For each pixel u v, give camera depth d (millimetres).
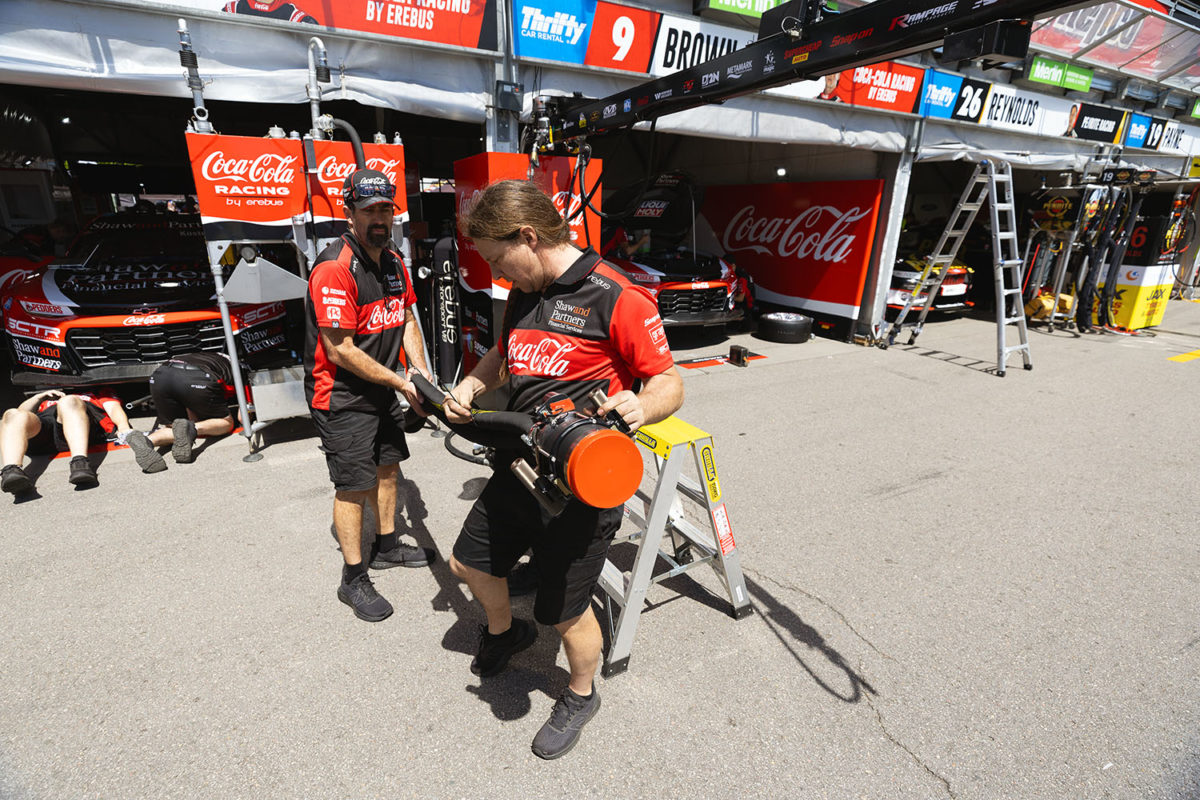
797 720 1998
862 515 3348
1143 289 8367
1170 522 3314
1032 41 7285
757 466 3951
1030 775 1801
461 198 4754
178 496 3416
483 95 4613
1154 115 9859
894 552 2994
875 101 6207
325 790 1727
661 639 2379
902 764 1836
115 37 3523
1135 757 1865
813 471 3887
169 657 2219
